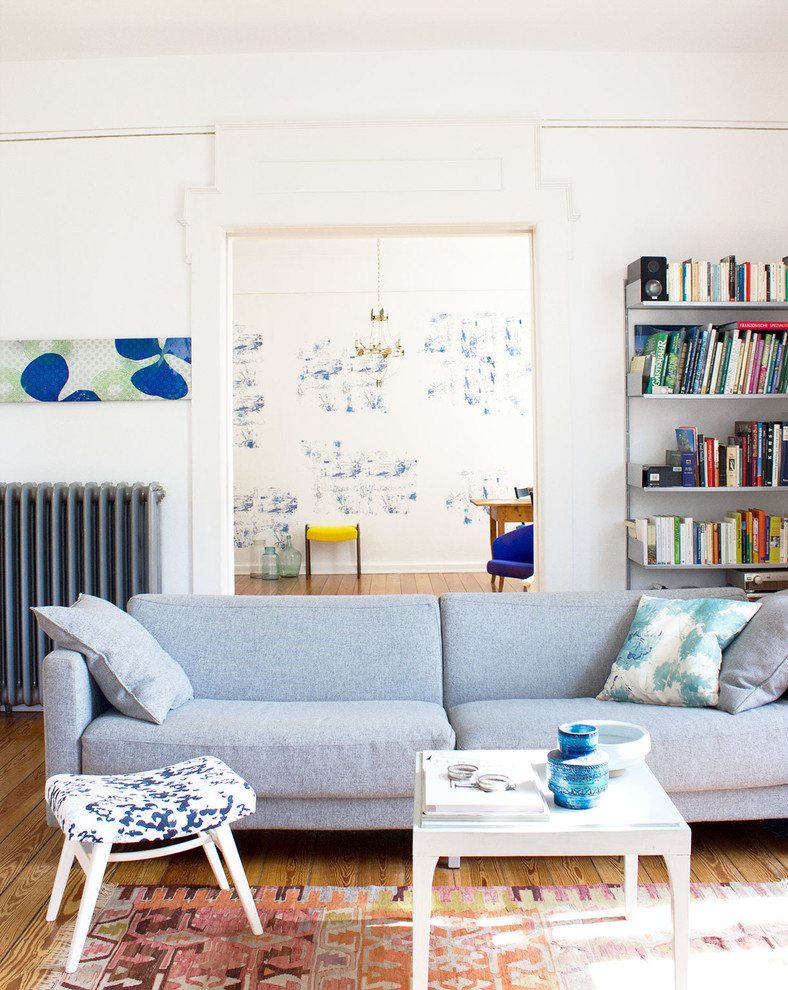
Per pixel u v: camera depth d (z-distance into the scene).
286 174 4.11
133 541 4.03
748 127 4.18
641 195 4.18
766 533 4.04
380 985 1.94
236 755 2.48
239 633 3.00
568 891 2.38
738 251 4.20
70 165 4.18
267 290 8.16
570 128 4.15
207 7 3.66
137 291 4.18
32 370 4.20
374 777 2.47
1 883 2.45
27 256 4.20
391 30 3.90
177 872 2.52
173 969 2.02
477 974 1.98
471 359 8.16
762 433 4.03
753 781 2.48
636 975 1.97
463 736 2.55
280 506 8.27
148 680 2.62
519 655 2.99
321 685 2.94
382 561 8.26
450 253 8.08
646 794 1.87
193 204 4.13
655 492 4.26
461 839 1.72
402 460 8.23
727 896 2.33
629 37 4.00
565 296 4.14
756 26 3.90
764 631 2.65
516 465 8.20
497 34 3.95
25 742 3.77
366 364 8.18
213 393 4.17
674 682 2.71
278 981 1.96
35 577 4.12
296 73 4.13
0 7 3.64
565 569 4.20
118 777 2.27
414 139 4.11
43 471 4.23
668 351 4.01
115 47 4.04
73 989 1.94
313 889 2.41
